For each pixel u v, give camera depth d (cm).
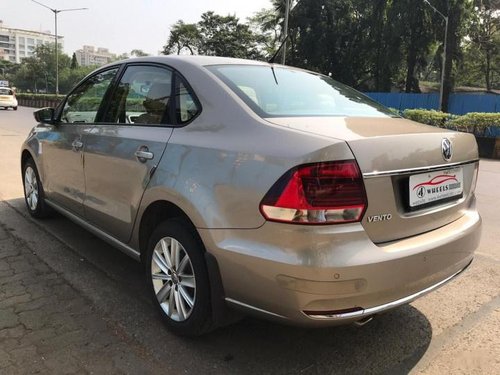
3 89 3384
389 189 255
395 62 4188
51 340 304
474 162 329
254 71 342
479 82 5775
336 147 240
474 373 285
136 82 370
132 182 336
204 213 273
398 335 325
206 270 286
